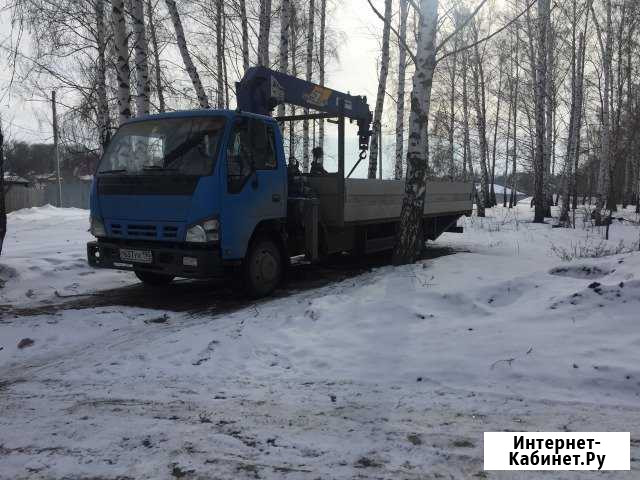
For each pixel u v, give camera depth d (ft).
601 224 66.23
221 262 21.36
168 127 22.65
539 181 69.46
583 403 11.69
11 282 27.66
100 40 39.09
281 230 25.40
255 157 22.86
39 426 11.26
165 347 16.58
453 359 14.28
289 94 27.35
